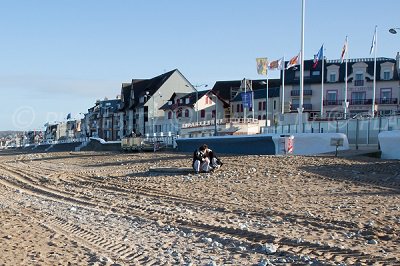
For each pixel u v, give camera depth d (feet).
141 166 116.67
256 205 52.13
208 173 86.22
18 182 95.81
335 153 107.45
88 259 30.27
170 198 61.05
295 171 82.17
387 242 32.65
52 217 48.85
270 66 194.39
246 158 108.27
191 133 239.09
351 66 251.80
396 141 101.04
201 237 36.32
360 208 47.21
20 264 29.17
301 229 37.91
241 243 33.42
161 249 32.73
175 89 335.06
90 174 102.32
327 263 26.99
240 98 281.54
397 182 67.56
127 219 46.65
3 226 43.34
